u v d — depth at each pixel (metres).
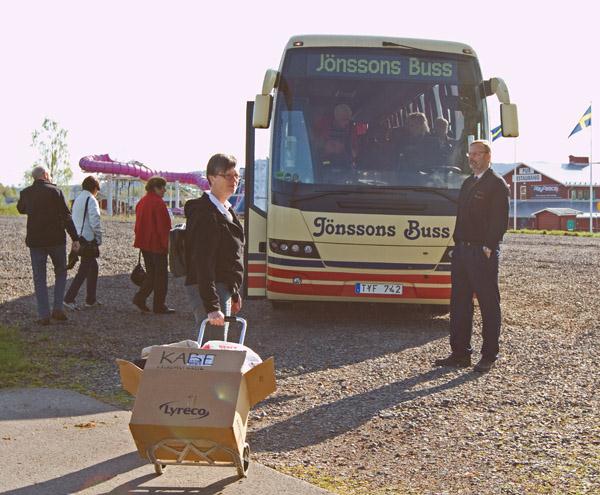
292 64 11.24
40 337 9.99
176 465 4.94
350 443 6.02
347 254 10.82
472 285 8.59
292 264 10.84
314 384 7.88
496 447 5.90
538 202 99.31
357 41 11.31
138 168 67.44
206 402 4.53
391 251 10.82
